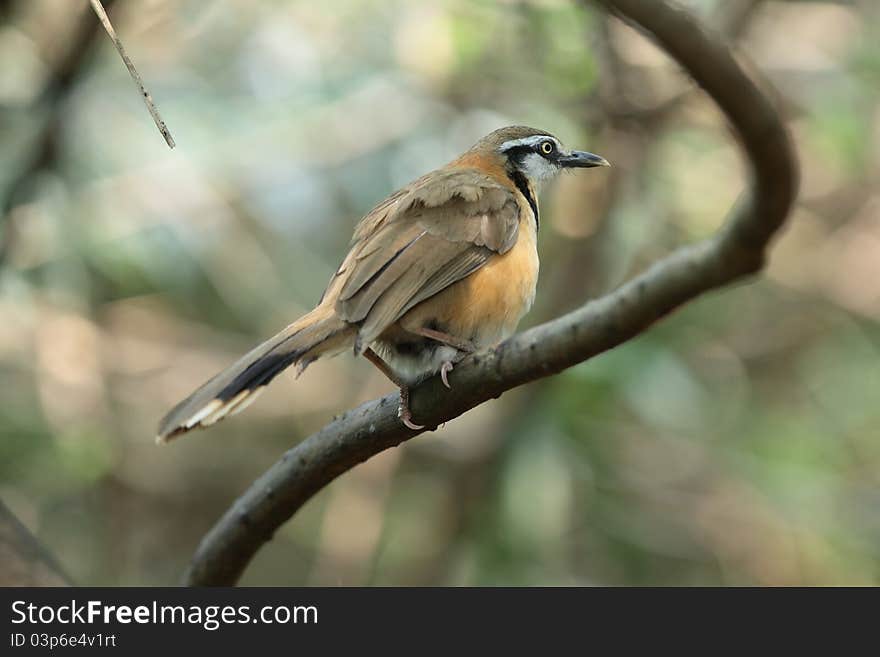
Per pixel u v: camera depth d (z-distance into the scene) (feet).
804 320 56.34
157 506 52.80
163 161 44.34
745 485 50.37
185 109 44.96
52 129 40.40
